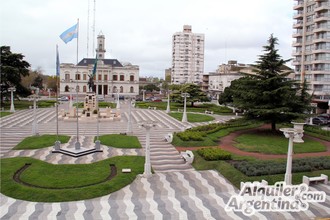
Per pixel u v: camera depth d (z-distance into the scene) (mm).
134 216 15250
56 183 19078
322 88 62219
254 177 20328
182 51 158750
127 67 128500
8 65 64125
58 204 16422
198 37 160000
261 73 36375
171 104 78250
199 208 16328
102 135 35000
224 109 67000
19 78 64188
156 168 23125
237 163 22844
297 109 35906
